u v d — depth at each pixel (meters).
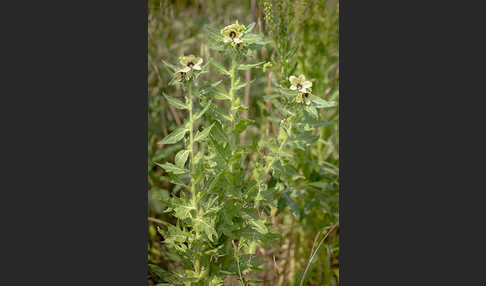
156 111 2.35
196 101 2.33
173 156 2.38
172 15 2.36
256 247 2.47
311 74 2.47
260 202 2.16
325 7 2.42
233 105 2.09
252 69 2.42
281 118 2.29
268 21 2.27
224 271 2.14
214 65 2.05
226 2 2.36
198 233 2.05
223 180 2.09
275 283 2.42
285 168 2.17
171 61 2.36
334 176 2.52
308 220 2.53
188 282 2.09
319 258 2.42
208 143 2.11
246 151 2.19
